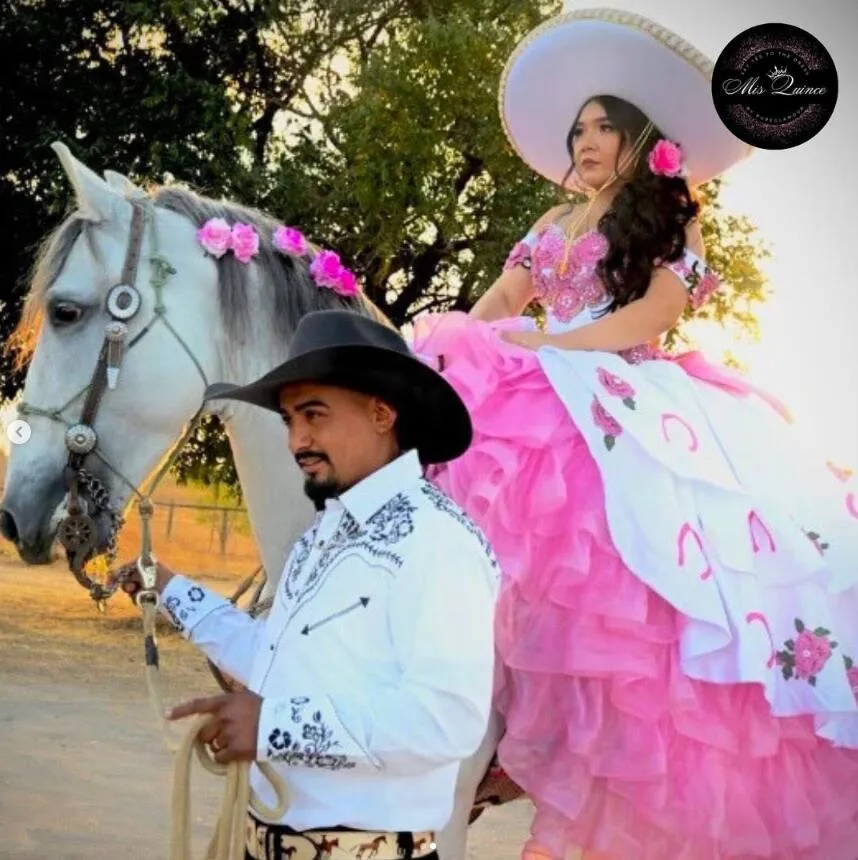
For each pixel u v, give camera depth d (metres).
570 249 3.04
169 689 9.55
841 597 2.87
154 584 2.33
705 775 2.58
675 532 2.65
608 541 2.65
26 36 11.41
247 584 3.05
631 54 3.07
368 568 1.90
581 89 3.26
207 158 11.12
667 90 3.09
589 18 3.11
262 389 2.04
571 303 3.02
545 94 3.36
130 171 11.09
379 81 10.86
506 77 3.47
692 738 2.59
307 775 1.90
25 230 11.72
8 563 19.48
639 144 3.08
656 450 2.71
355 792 1.88
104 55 12.01
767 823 2.66
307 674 1.90
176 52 12.09
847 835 2.74
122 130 11.26
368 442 2.00
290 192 11.14
